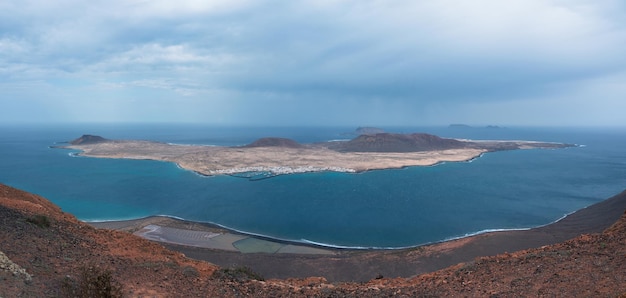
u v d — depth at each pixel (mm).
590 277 10031
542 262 12266
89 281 8297
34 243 11844
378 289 11992
